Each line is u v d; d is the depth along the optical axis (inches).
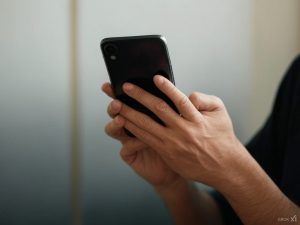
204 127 18.4
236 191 19.4
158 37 18.3
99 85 32.8
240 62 37.1
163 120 18.5
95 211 34.1
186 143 18.5
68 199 33.2
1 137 31.2
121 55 18.9
